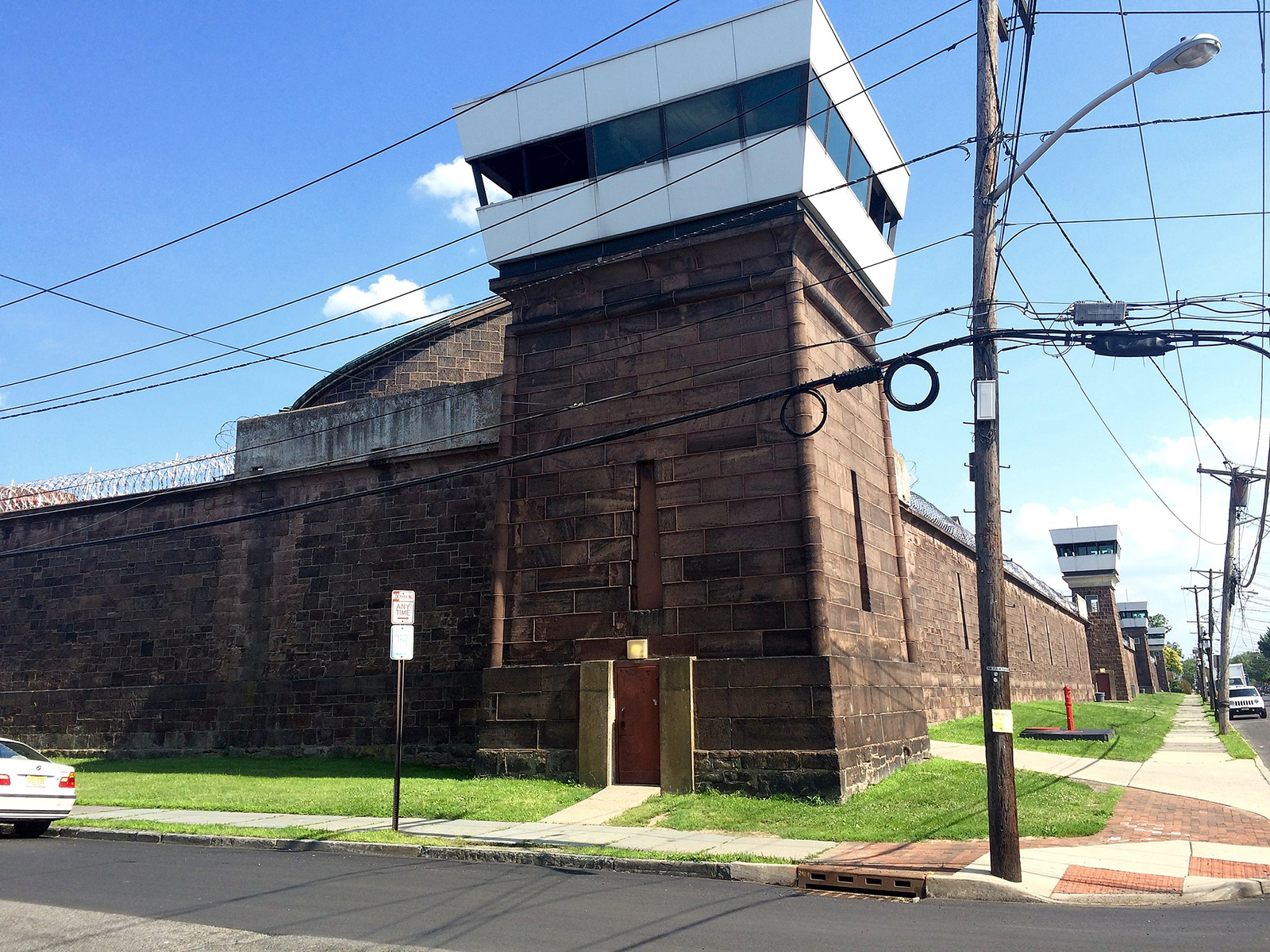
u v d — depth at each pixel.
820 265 18.30
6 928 8.15
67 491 29.09
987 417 11.33
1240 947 7.52
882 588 19.02
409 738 22.20
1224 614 31.80
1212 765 20.44
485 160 20.12
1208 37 9.91
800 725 15.26
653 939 7.79
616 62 18.69
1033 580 49.19
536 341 19.36
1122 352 11.16
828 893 9.96
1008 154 12.10
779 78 17.30
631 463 17.83
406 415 24.41
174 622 26.28
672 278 18.22
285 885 10.12
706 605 16.50
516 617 18.11
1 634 29.08
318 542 24.69
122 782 20.52
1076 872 10.52
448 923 8.34
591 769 16.48
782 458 16.52
